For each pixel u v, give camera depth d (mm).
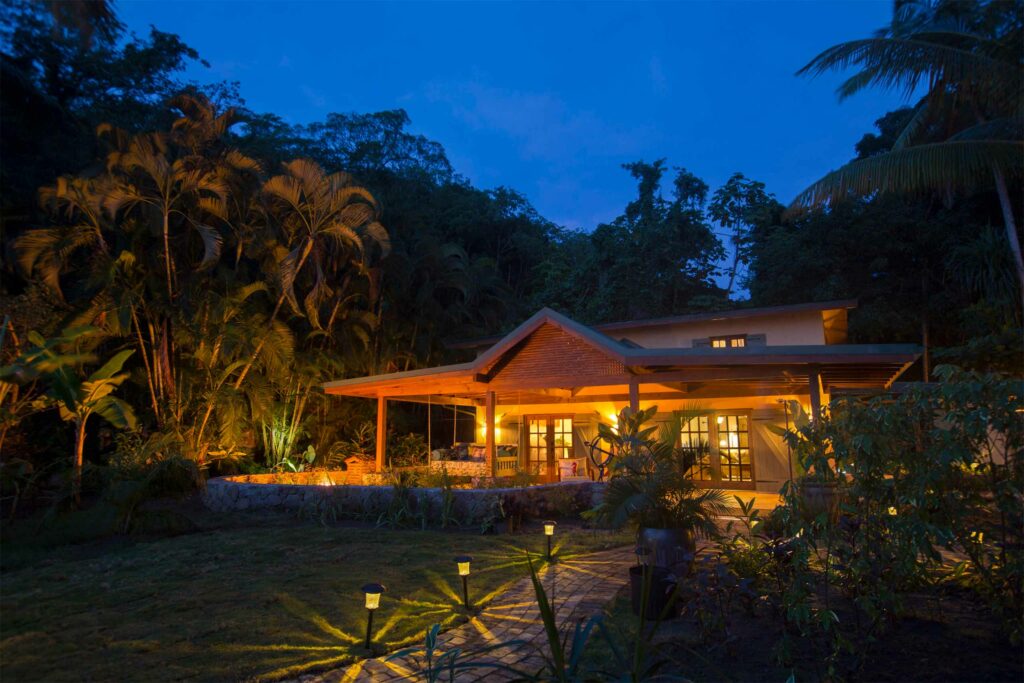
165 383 16250
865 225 24250
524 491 11469
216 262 16734
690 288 30000
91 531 10273
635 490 6203
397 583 6801
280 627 5340
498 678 4285
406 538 9547
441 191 37844
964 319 20422
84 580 7230
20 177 17078
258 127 27953
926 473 4375
